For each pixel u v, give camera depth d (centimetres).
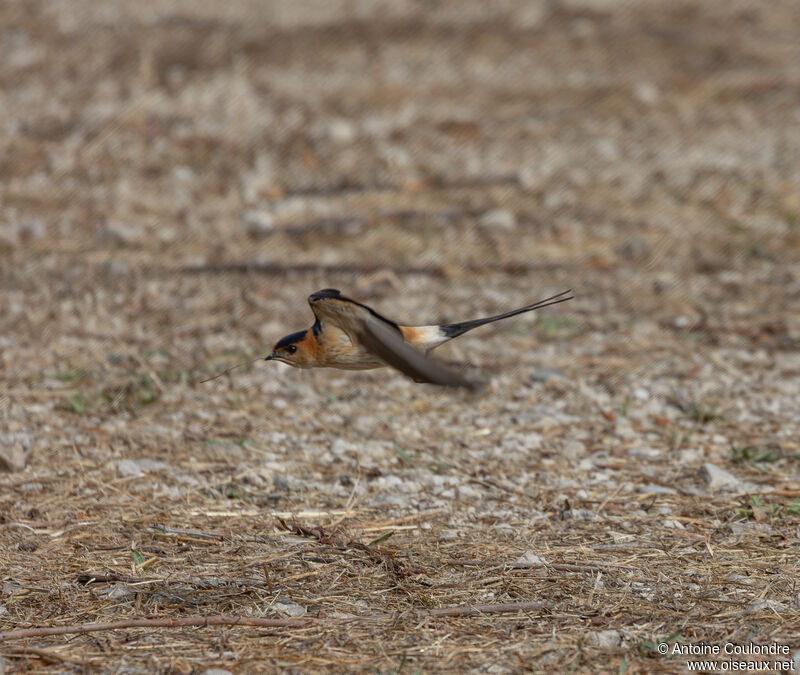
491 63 2700
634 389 1185
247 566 816
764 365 1242
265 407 1126
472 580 796
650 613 748
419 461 1012
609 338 1329
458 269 1552
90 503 918
